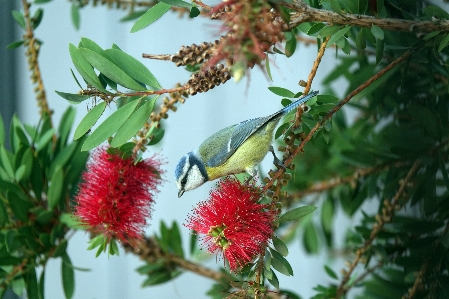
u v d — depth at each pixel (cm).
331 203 590
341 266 674
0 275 472
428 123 470
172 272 554
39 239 474
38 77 522
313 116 414
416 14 494
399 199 477
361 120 576
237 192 407
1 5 733
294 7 371
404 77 445
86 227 445
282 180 408
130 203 434
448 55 462
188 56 382
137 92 397
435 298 441
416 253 452
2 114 714
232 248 389
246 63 295
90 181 438
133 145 425
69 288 482
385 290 499
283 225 623
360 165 531
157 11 396
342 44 405
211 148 522
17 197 468
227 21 304
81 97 396
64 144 508
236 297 387
